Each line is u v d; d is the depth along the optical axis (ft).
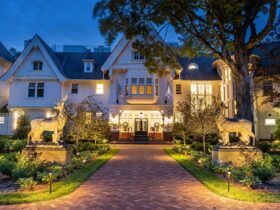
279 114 78.54
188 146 65.36
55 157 39.17
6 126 100.32
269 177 27.76
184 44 62.23
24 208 19.57
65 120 42.39
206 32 55.36
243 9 46.11
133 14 50.03
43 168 31.83
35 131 40.93
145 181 29.50
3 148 60.18
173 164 42.65
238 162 37.68
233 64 47.85
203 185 27.37
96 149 61.72
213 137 77.97
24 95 99.86
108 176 32.55
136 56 101.04
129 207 20.03
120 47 100.78
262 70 62.69
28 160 34.96
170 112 98.17
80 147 60.03
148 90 99.60
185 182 28.96
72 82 102.83
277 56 60.39
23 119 88.02
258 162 34.42
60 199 22.07
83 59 104.58
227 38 55.62
